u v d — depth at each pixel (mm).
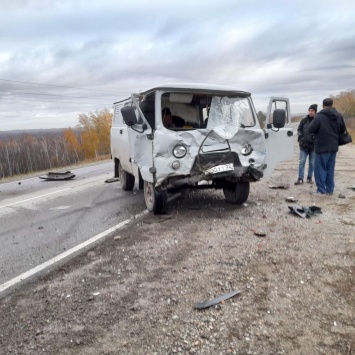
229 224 5750
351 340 2666
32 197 10328
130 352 2629
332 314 3008
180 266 4148
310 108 8812
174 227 5797
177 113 6762
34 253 5059
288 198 7199
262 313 3062
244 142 6324
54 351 2682
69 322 3072
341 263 4012
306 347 2605
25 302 3500
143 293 3529
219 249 4625
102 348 2689
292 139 6836
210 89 6559
